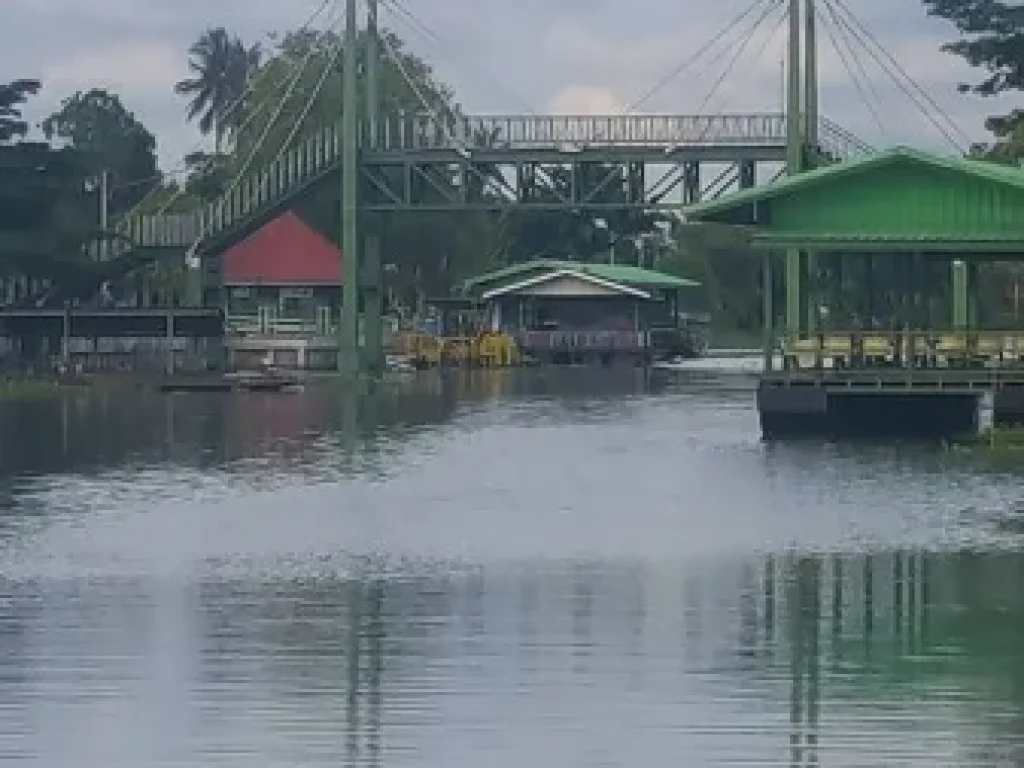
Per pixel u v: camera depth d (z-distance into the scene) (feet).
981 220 164.45
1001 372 154.51
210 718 62.44
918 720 61.98
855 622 76.18
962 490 118.32
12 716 62.69
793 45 224.12
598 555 92.89
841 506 111.24
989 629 74.79
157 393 225.56
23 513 109.70
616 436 164.25
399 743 59.88
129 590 83.35
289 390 234.38
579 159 242.37
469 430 171.53
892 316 188.65
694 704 63.93
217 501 115.75
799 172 207.21
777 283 215.92
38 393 222.28
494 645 72.28
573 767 57.67
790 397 157.99
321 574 87.56
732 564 90.02
